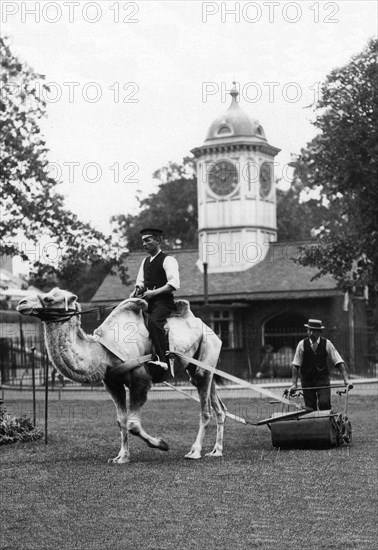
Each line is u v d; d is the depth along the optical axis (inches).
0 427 730.8
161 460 621.6
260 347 2112.5
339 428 689.6
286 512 469.4
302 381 740.7
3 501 492.7
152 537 425.4
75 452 664.4
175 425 871.7
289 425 674.8
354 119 1453.0
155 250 641.6
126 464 600.4
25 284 1947.6
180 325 634.2
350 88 1466.5
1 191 1326.3
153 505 482.3
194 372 642.2
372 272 1552.7
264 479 546.3
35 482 538.9
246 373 2107.5
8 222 1343.5
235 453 655.1
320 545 414.9
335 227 1600.6
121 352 599.8
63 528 440.1
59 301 584.4
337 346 2017.7
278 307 2108.8
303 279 2105.1
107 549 407.8
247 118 2383.1
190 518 457.4
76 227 1382.9
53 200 1355.8
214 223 2324.1
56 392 1539.1
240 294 2112.5
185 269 2276.1
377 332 2225.6
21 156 1307.8
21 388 1578.5
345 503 487.8
